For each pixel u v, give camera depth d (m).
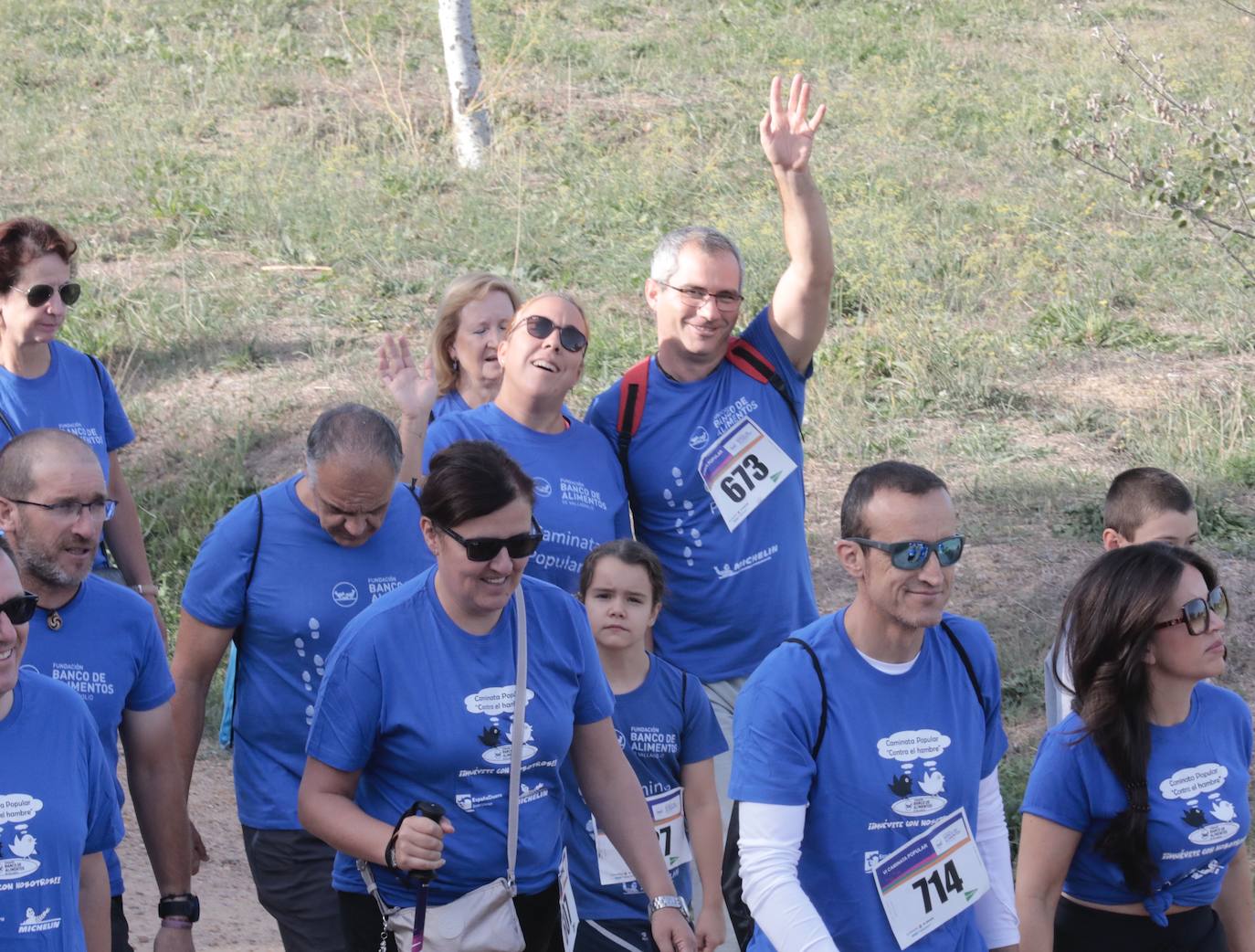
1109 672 14.76
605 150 62.88
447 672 14.00
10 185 59.28
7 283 21.48
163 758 16.53
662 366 21.39
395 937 14.03
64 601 15.75
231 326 48.09
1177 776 14.87
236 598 17.88
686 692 19.44
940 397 42.50
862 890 13.75
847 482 38.66
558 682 14.59
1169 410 40.38
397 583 18.05
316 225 55.12
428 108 68.06
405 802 14.11
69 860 13.43
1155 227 53.00
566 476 20.20
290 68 72.88
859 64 72.88
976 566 34.38
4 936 13.02
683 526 21.12
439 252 53.41
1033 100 66.06
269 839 18.03
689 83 70.88
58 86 70.31
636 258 52.22
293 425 42.66
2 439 21.61
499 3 81.44
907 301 47.69
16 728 13.30
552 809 14.66
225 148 63.34
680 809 19.41
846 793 13.66
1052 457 39.22
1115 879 15.12
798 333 21.41
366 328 48.53
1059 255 51.53
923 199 56.41
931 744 13.83
